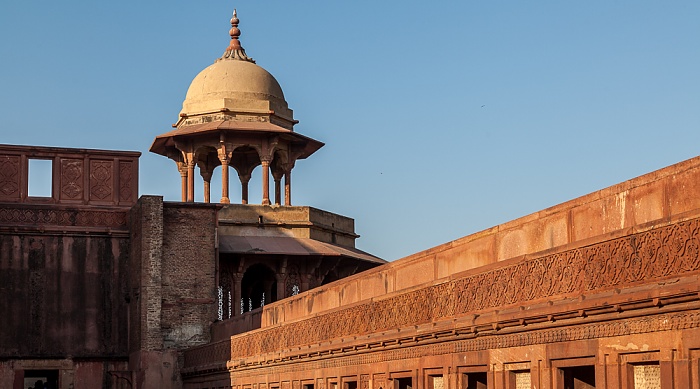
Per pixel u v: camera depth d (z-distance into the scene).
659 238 11.27
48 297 35.78
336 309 21.66
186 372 34.00
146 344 34.56
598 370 12.27
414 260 18.30
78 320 35.94
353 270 43.72
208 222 36.94
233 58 45.16
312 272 41.62
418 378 17.55
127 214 36.94
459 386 15.98
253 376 27.50
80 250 36.31
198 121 42.75
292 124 44.28
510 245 14.98
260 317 28.52
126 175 37.28
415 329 17.47
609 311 11.94
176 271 36.22
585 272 12.70
